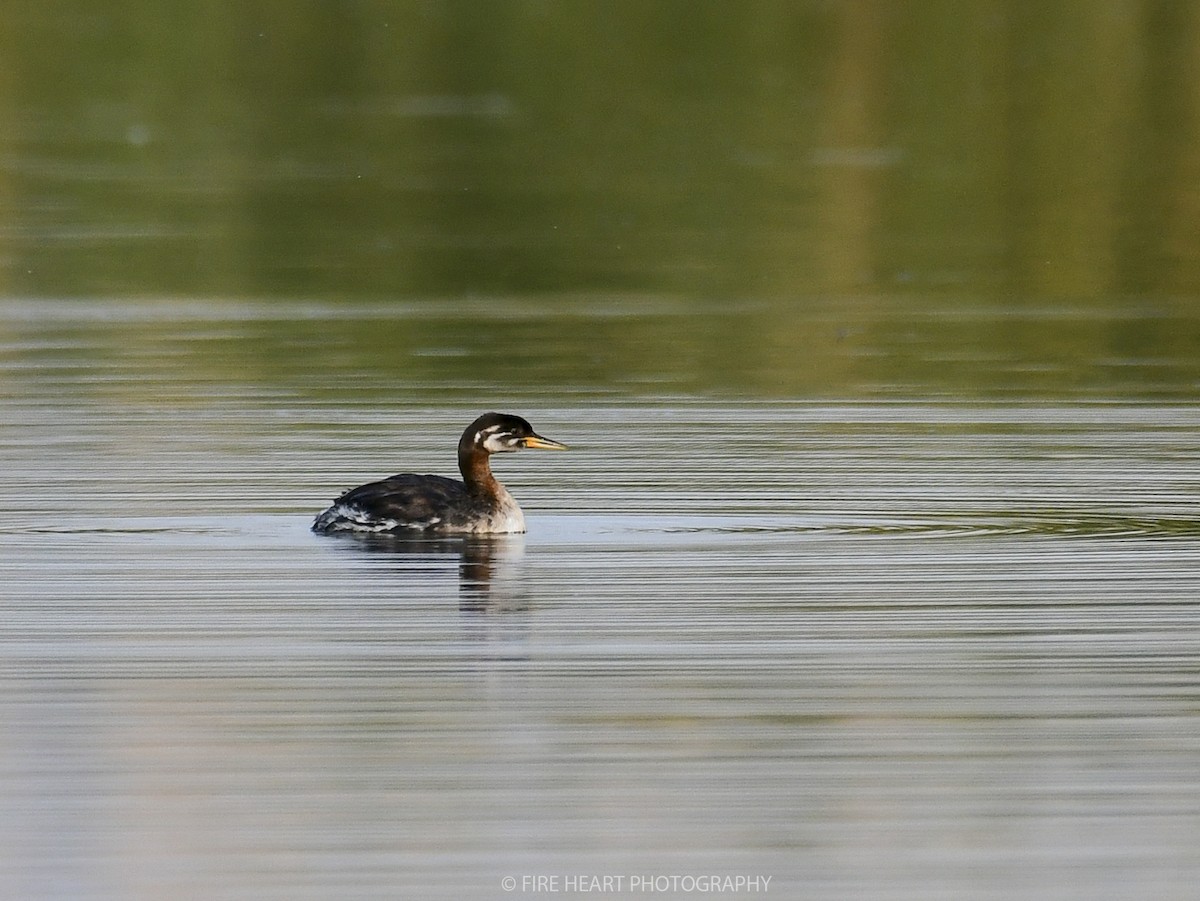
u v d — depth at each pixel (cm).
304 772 1168
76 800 1129
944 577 1579
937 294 3111
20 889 1023
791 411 2295
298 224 3653
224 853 1063
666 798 1132
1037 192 3834
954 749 1202
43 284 3197
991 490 1889
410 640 1412
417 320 2930
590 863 1053
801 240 3522
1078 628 1438
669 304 3042
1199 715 1257
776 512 1814
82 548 1680
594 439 2139
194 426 2206
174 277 3256
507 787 1147
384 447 2097
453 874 1041
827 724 1242
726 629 1437
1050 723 1245
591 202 3812
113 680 1326
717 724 1241
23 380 2488
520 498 1877
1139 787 1145
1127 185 3856
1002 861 1056
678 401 2353
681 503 1850
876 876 1039
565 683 1319
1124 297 3083
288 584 1565
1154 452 2062
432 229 3612
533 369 2559
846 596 1524
